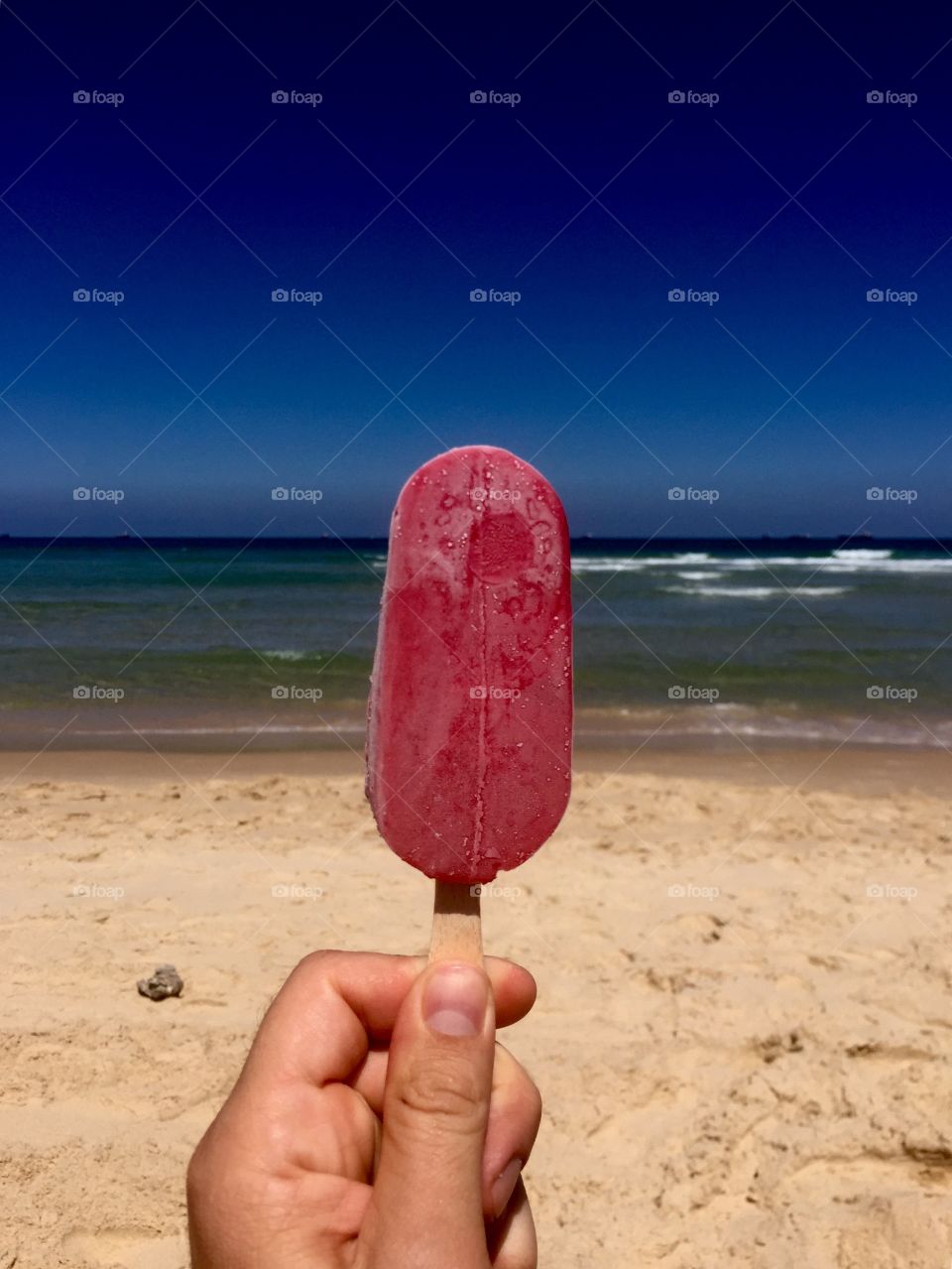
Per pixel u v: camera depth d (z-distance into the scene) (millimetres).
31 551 45750
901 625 14750
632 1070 3807
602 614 16016
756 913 5070
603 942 4766
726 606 17078
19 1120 3463
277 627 14531
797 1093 3619
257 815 6426
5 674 11047
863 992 4277
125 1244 3027
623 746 8469
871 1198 3156
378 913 5027
